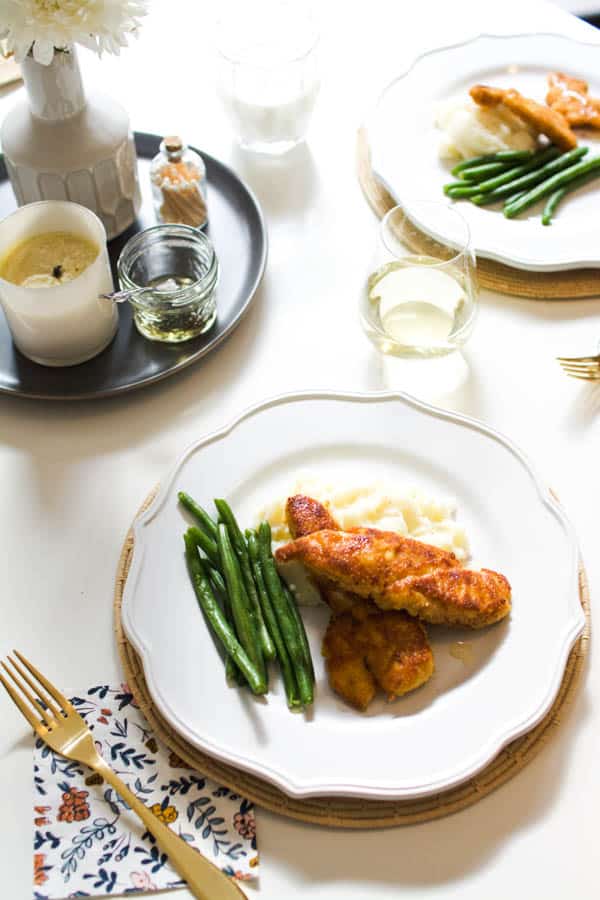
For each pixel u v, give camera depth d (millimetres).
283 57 1133
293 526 812
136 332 973
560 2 1683
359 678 762
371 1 1269
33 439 916
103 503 878
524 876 721
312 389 894
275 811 734
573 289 991
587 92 1108
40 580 841
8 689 769
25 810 745
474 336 971
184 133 1142
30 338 924
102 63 1208
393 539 789
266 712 757
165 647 782
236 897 702
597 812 742
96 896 710
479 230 1016
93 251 951
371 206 1071
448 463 863
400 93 1120
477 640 790
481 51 1145
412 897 715
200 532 814
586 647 797
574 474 887
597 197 1045
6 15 871
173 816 737
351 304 998
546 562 816
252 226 1045
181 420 926
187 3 1283
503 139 1057
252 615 786
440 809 734
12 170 1006
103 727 772
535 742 759
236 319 964
